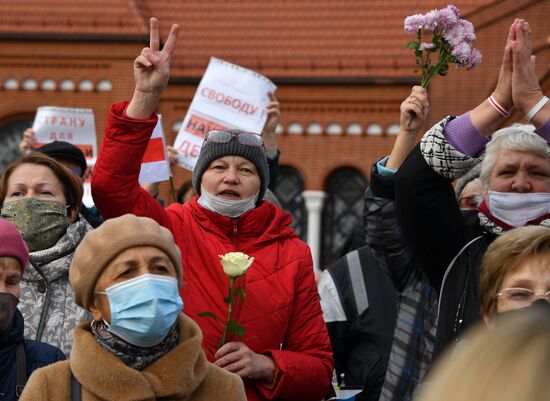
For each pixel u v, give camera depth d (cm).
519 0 2942
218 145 728
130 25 3086
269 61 3100
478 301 639
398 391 738
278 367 680
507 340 331
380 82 3042
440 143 627
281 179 3094
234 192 721
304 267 721
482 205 692
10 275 632
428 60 764
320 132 3077
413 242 658
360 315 842
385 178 731
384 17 3155
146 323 556
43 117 1391
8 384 628
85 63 3092
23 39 3098
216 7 3222
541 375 326
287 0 3216
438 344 642
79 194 772
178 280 584
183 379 558
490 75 2952
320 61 3084
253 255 711
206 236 712
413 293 753
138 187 702
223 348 671
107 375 551
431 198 641
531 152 670
